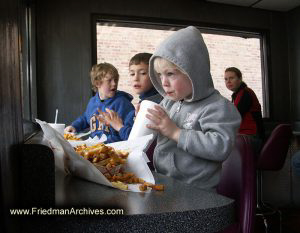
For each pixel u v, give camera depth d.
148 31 3.86
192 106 0.97
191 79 0.86
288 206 2.86
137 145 0.68
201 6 3.80
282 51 4.16
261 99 4.23
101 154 0.58
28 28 2.98
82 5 3.34
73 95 3.31
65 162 0.59
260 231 2.23
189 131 0.80
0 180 0.29
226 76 3.06
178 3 3.70
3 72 0.32
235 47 4.22
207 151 0.78
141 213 0.39
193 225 0.40
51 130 0.51
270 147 2.21
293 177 2.86
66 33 3.29
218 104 0.90
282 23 4.17
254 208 0.73
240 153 0.78
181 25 3.72
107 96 1.95
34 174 0.38
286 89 4.16
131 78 1.70
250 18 4.03
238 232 0.70
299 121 3.98
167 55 0.84
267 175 2.84
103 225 0.38
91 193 0.48
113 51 3.71
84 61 3.35
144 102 0.83
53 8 3.26
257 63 4.25
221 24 3.89
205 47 0.92
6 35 0.34
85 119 2.13
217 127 0.82
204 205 0.42
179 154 0.92
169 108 1.12
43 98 3.23
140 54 1.69
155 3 3.60
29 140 0.51
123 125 1.37
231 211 0.44
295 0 3.81
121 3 3.47
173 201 0.44
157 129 0.79
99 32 3.65
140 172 0.58
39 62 3.22
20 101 0.41
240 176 0.76
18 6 0.44
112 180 0.56
